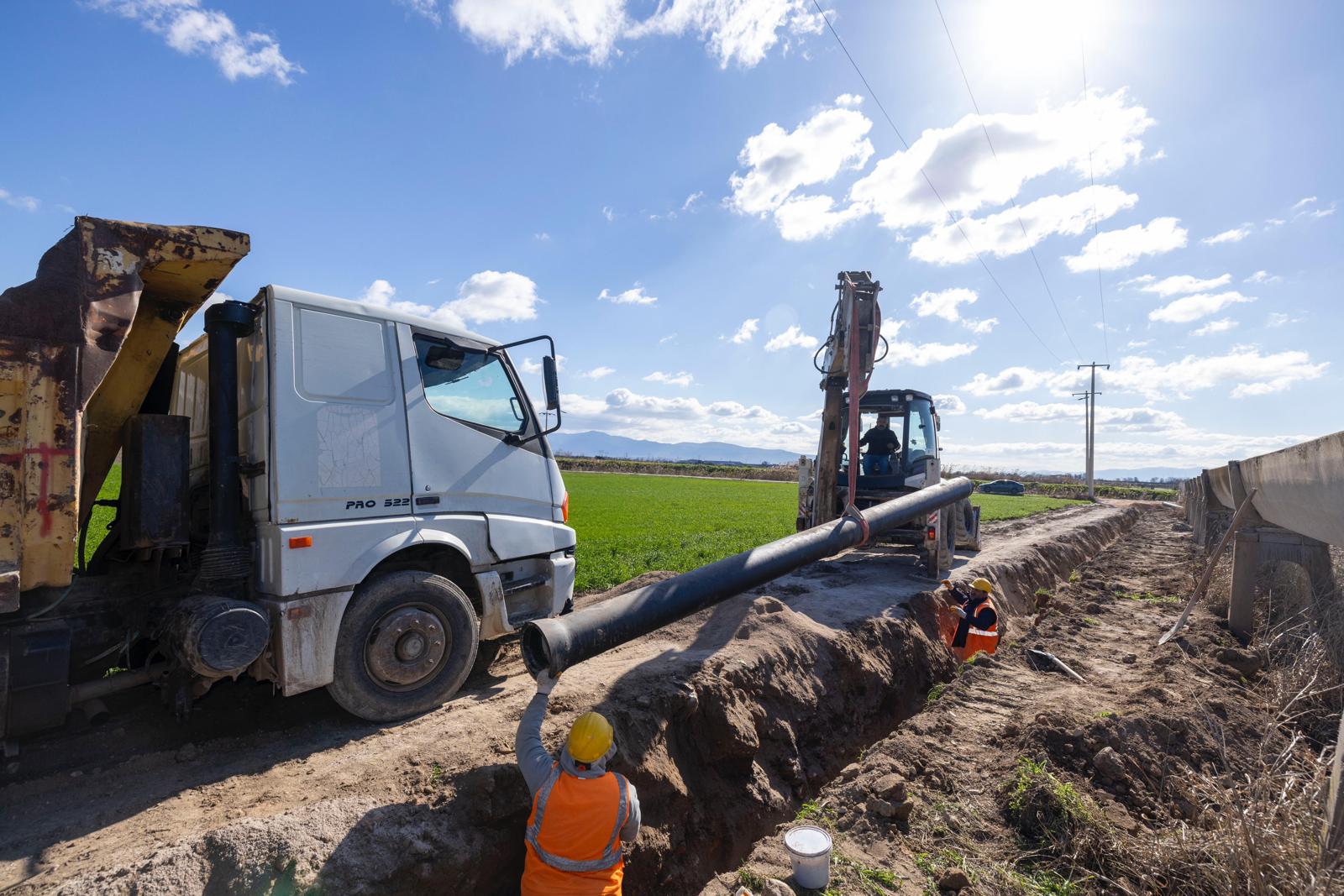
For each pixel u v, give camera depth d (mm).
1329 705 6047
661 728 4828
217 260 4387
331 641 4531
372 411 4938
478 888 3623
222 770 4113
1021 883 3912
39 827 3451
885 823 4449
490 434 5684
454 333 5551
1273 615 8031
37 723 3807
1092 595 11836
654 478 62969
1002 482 52938
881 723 7133
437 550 5340
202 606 4168
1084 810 4316
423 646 4918
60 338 3750
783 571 6523
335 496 4680
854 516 7887
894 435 12352
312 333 4742
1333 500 5504
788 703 6094
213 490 4598
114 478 17734
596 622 4547
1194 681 6527
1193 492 21391
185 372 5793
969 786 4988
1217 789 4406
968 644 8680
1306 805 4219
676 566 12391
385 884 3275
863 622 7840
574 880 3127
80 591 4395
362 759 4180
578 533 18219
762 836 5098
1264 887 3514
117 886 2883
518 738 3615
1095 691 6586
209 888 3008
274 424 4469
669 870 4371
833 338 10273
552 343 5863
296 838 3270
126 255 4035
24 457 3641
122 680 4387
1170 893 3809
